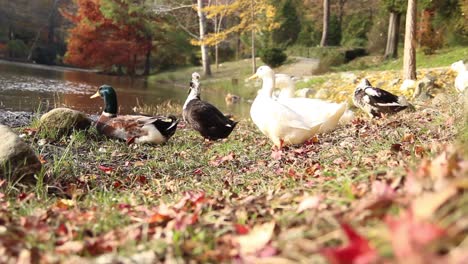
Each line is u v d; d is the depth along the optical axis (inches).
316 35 1552.7
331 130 326.0
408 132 283.0
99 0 1510.8
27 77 1028.5
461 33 1027.9
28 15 1865.2
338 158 229.8
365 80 445.7
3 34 1822.1
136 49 1542.8
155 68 1660.9
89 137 342.6
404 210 87.5
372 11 1569.9
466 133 159.5
